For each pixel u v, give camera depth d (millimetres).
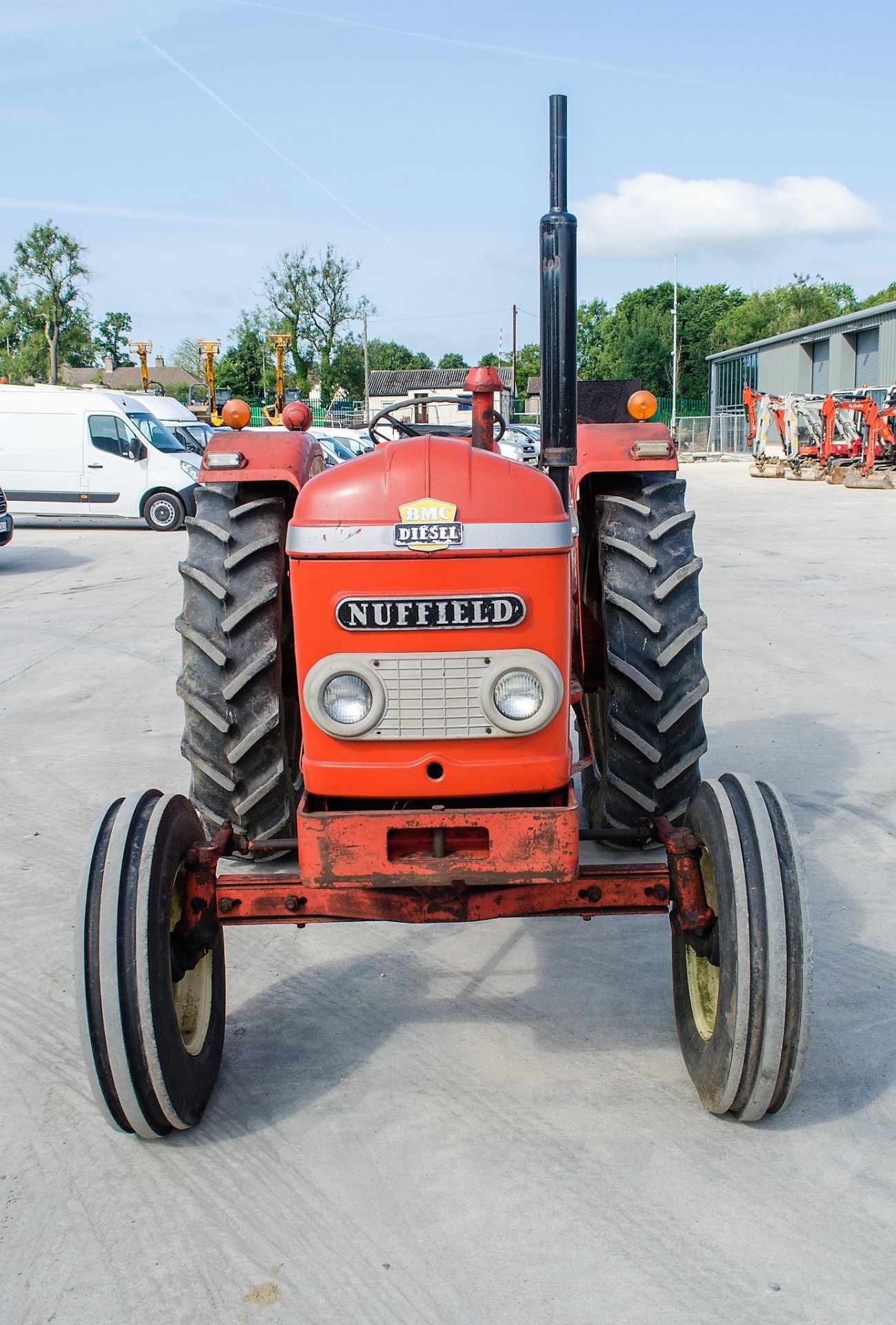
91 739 6711
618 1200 2754
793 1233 2631
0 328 69188
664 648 3873
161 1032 2795
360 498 2799
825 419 26625
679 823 3947
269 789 3938
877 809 5250
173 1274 2553
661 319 69500
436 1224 2691
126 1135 3074
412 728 2816
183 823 3066
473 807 2871
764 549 14367
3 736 6820
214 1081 3207
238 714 3895
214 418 32625
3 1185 2871
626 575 3938
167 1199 2807
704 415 61812
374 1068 3359
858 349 39594
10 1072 3387
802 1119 3066
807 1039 2760
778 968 2693
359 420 44844
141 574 13453
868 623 9453
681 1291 2457
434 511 2760
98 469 18406
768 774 5770
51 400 18422
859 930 4121
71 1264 2586
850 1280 2482
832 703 7090
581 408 6117
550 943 4184
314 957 4102
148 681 8102
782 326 70312
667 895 3008
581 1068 3336
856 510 19406
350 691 2797
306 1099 3217
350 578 2779
